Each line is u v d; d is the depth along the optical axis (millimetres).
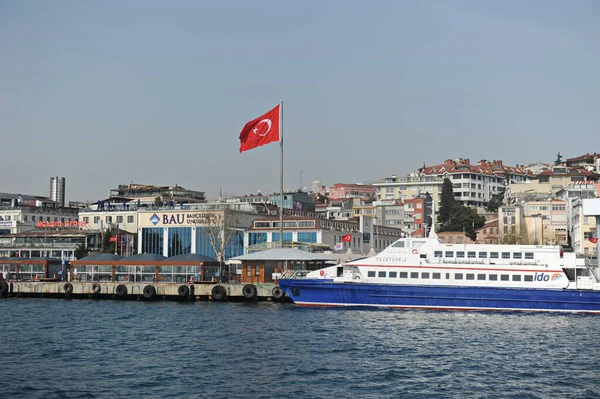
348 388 39906
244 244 120938
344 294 77375
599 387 40688
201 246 121625
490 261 75062
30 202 172750
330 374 43219
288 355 49000
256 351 50406
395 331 60031
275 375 42781
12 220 155625
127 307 80562
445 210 185625
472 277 74812
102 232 123688
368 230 139625
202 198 181000
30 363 46188
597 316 70750
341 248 101250
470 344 53969
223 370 44031
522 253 74688
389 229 153000
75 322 66250
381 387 40281
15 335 58000
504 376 43219
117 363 46156
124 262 96500
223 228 116938
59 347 52125
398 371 44281
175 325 63656
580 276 74062
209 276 95500
